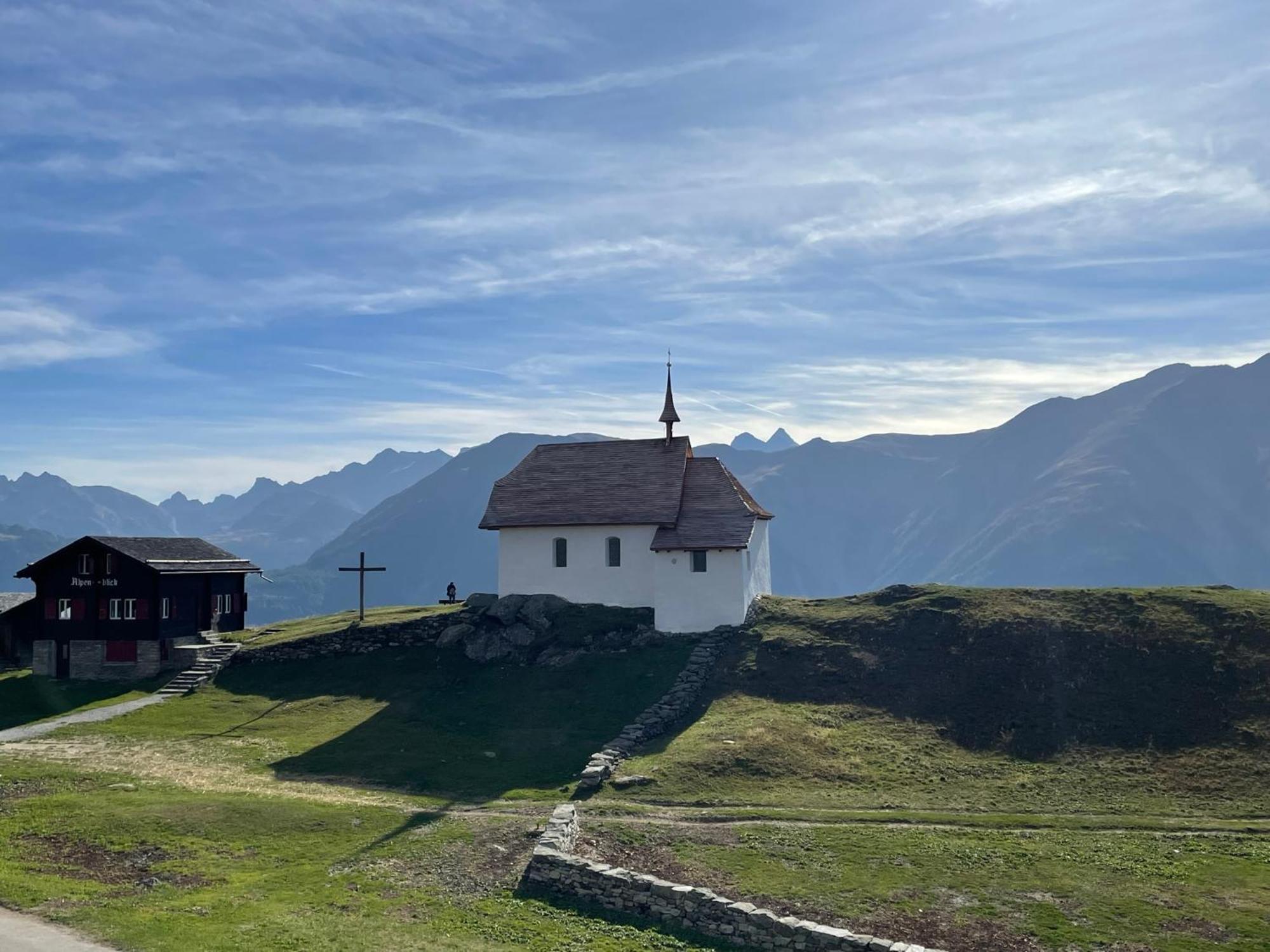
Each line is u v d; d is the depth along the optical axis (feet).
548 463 227.40
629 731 155.12
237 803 123.85
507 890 98.78
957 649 176.65
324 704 182.39
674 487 212.43
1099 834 116.06
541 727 164.35
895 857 108.37
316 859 106.52
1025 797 130.11
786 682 174.70
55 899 91.71
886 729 155.12
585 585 209.77
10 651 246.27
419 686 187.11
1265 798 125.59
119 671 214.28
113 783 135.85
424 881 100.83
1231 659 157.58
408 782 140.56
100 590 217.56
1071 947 87.86
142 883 97.86
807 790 132.98
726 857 108.27
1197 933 90.07
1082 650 169.07
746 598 201.05
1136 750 141.59
